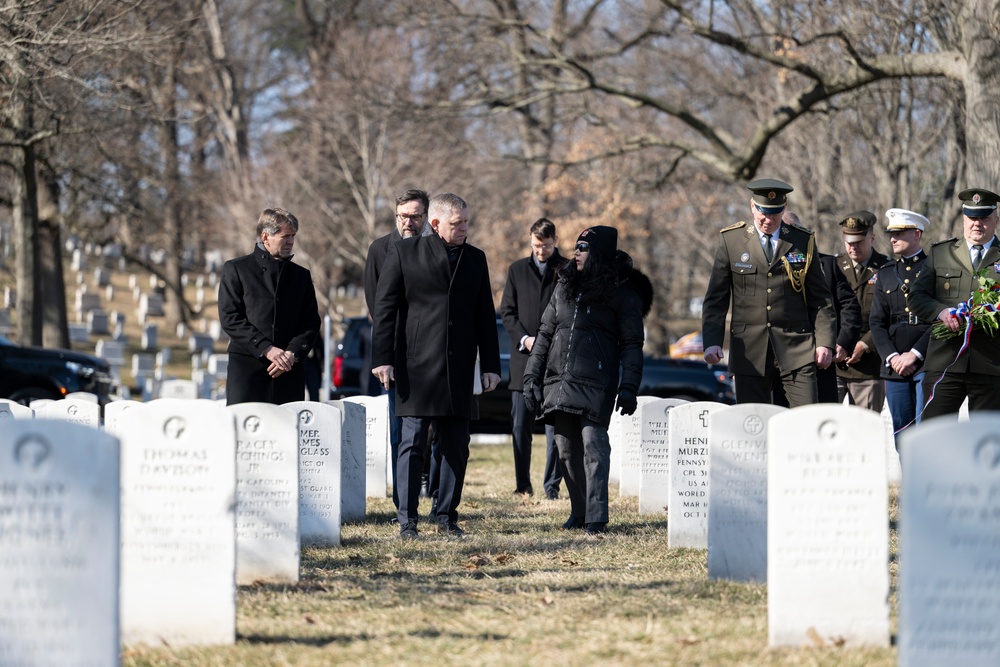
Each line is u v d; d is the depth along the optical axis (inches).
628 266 634.8
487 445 1401.3
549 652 386.3
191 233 3073.3
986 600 308.3
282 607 453.1
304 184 2561.5
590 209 2363.4
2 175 1961.1
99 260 3735.2
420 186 2373.3
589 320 630.5
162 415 393.4
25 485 315.0
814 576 378.3
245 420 502.6
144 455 393.1
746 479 501.7
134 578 392.8
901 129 1641.2
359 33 2507.4
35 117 1654.8
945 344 593.3
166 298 3230.8
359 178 2657.5
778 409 502.9
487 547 589.9
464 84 1902.1
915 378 730.2
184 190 2731.3
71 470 315.9
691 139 2352.4
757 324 613.9
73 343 2635.3
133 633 392.5
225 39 2997.0
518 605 456.4
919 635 310.0
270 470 502.9
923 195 1866.4
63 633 315.6
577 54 1877.5
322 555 576.4
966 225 606.5
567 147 2507.4
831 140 1847.9
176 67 2000.5
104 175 1956.2
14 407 773.3
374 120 2303.2
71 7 1277.1
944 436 309.1
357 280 3597.4
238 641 398.3
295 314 640.4
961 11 1176.2
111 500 316.8
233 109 3046.3
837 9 1398.9
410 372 616.7
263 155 2856.8
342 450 716.0
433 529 654.5
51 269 2116.1
